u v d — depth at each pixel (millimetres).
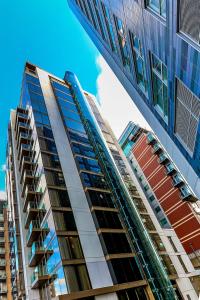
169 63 12695
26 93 42750
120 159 47750
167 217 48281
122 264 23766
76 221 25094
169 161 51438
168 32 11289
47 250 23328
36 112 37375
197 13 8328
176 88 12828
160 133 20625
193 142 13789
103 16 26156
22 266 29547
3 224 58031
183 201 46250
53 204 25141
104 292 20125
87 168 33625
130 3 15758
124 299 21016
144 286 23500
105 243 24516
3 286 45938
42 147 31922
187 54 10047
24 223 30562
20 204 32906
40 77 47469
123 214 29984
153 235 35094
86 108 47000
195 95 11078
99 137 41969
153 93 17828
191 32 9281
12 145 43656
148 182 55781
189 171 16734
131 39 19234
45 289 22391
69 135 37281
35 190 30312
